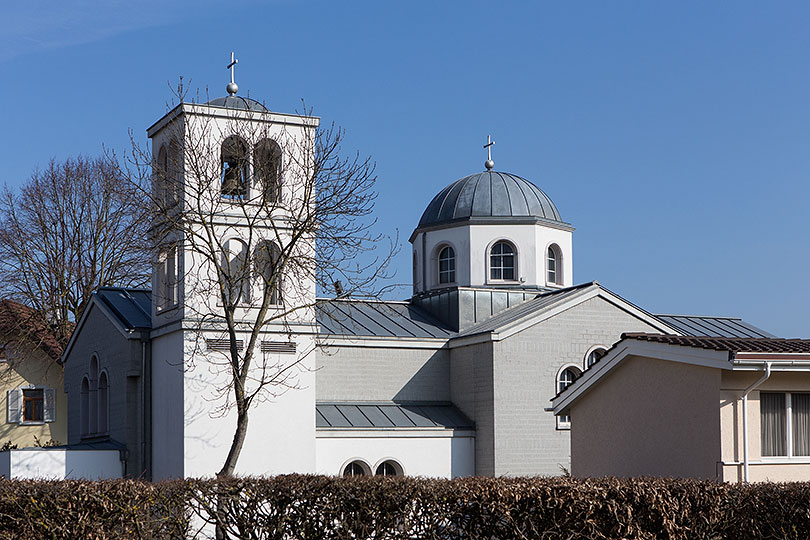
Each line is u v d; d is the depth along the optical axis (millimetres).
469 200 41344
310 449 30438
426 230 41844
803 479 20969
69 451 30188
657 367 22359
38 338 47750
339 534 17062
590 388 24141
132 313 33375
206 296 29000
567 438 35312
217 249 29297
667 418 21984
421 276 42125
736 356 19891
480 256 40500
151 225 35156
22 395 49125
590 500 16516
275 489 17594
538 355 35344
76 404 37062
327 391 35000
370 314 37938
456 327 37781
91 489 16922
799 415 21359
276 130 30109
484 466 34750
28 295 46969
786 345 21625
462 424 35344
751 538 16828
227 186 29953
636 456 22844
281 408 30203
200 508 17828
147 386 31359
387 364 36094
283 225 30125
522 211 41094
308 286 30703
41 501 16672
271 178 29859
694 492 16781
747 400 20719
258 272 26938
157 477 30578
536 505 16438
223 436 29328
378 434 33750
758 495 16859
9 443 45875
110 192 45781
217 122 29469
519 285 40219
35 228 47438
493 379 34594
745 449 20406
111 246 47906
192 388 29125
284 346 30391
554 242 41344
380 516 16891
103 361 34031
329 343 35031
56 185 47844
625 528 16516
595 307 36375
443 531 16688
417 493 16766
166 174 29297
